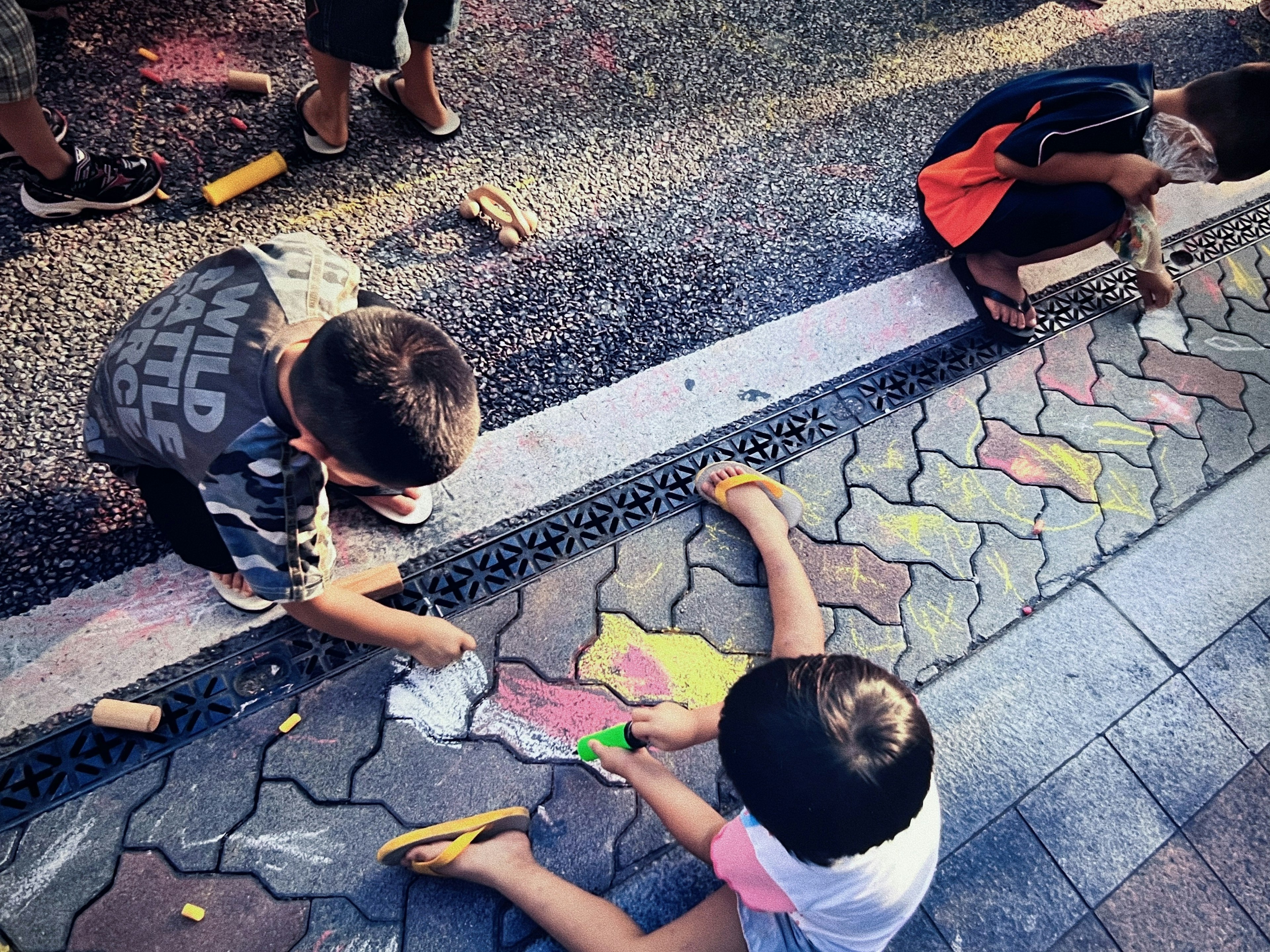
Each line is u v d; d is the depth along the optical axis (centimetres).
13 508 205
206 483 150
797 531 237
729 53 334
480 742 199
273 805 187
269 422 147
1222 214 336
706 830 177
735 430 251
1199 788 216
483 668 207
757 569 230
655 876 190
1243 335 300
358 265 254
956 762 210
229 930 175
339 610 176
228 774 188
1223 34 410
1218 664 233
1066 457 262
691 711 187
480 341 249
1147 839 207
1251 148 231
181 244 247
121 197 245
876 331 277
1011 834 203
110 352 167
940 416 264
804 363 266
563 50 315
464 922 181
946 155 274
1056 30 385
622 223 282
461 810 192
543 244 271
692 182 297
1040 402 272
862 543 238
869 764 136
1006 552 242
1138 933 197
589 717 205
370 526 218
